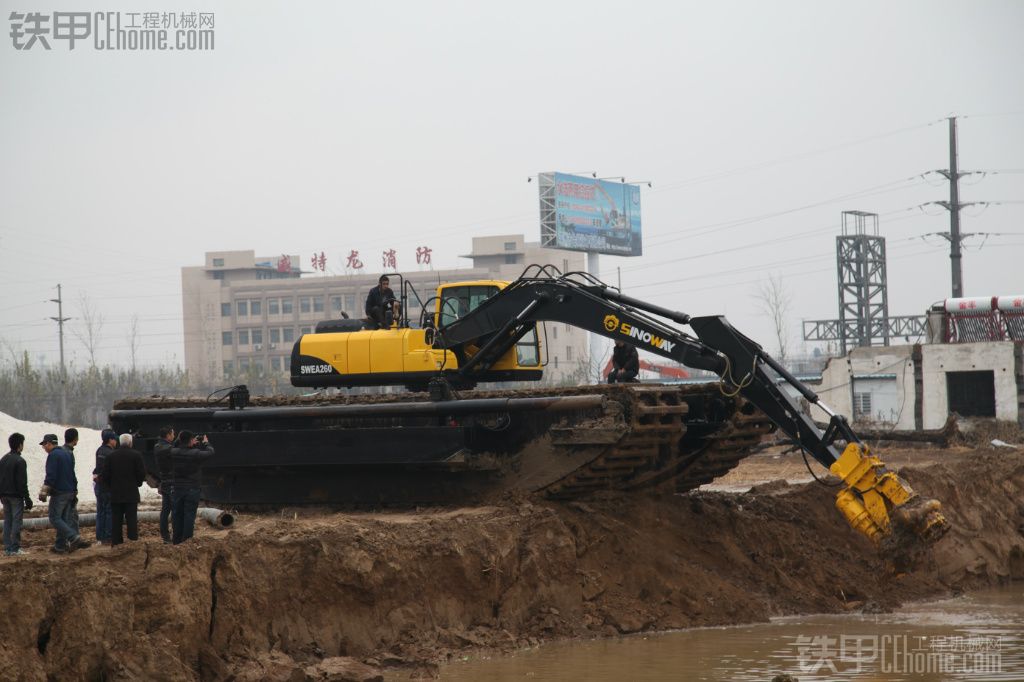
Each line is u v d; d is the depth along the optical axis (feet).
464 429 60.34
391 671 45.42
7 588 38.75
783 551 63.52
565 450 59.36
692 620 55.47
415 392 69.10
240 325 408.87
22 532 59.31
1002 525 77.92
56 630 39.47
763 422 63.41
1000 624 55.72
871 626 55.36
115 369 305.53
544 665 46.32
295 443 64.54
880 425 144.05
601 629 53.21
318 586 47.55
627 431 57.16
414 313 330.34
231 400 67.41
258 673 42.75
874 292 239.71
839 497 50.67
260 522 59.72
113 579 41.11
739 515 64.54
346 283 394.73
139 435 70.13
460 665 46.55
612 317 60.54
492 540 53.42
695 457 64.34
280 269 460.14
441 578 51.42
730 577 60.13
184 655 42.42
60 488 50.65
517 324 63.00
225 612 44.32
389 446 61.98
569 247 247.70
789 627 55.21
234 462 65.87
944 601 64.28
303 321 401.29
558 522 56.18
